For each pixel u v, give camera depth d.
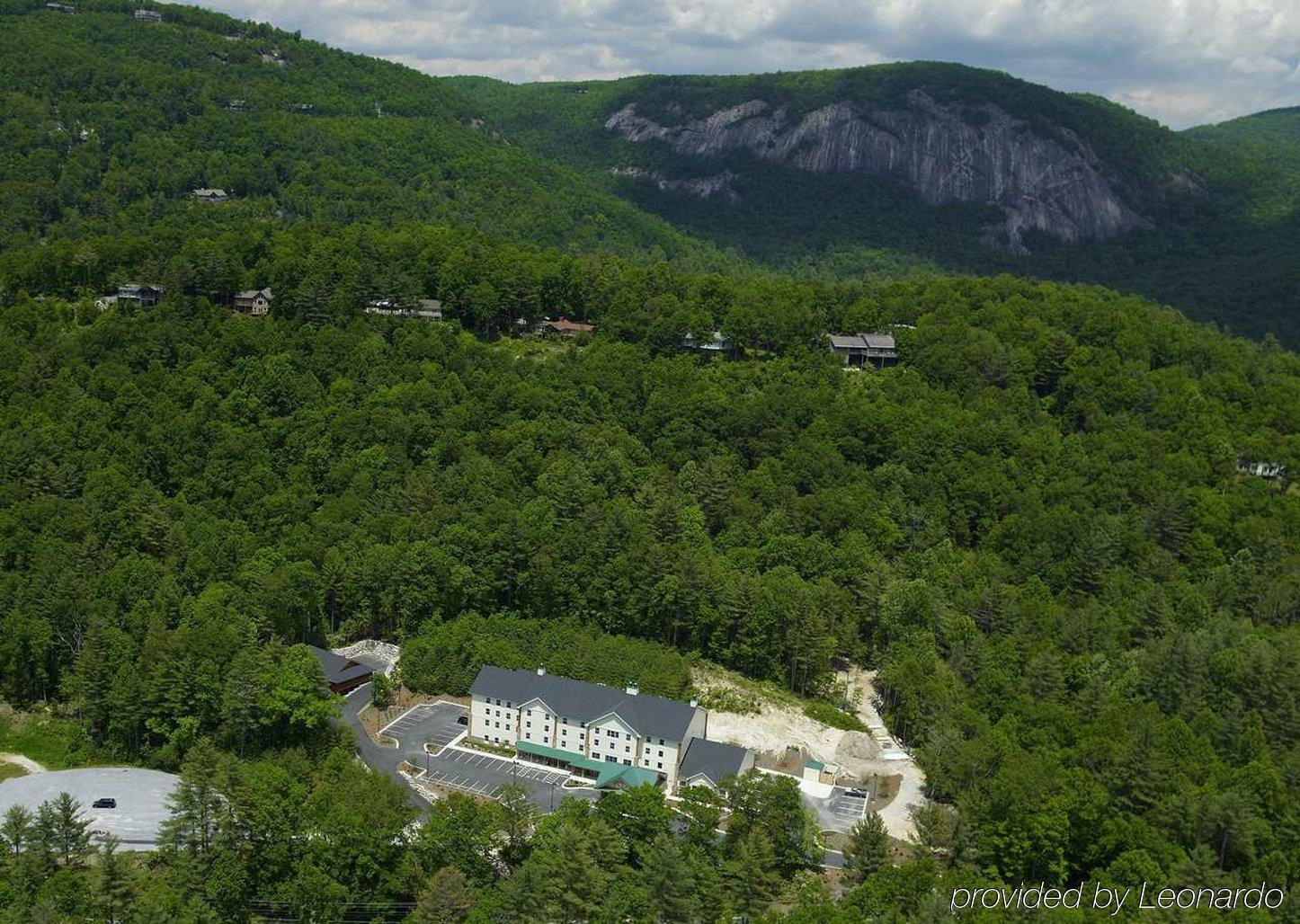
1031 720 143.62
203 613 149.00
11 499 172.38
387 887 112.44
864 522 198.12
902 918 102.50
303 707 135.62
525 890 106.94
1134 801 123.38
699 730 145.38
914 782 141.75
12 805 122.75
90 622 145.88
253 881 112.19
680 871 107.56
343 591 167.38
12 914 101.81
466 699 156.75
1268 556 198.00
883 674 163.25
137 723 136.62
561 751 142.12
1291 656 150.12
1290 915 103.81
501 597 172.62
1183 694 149.25
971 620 170.75
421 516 181.38
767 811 121.69
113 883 105.25
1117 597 182.00
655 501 191.25
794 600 166.00
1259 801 122.50
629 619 169.25
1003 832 118.06
